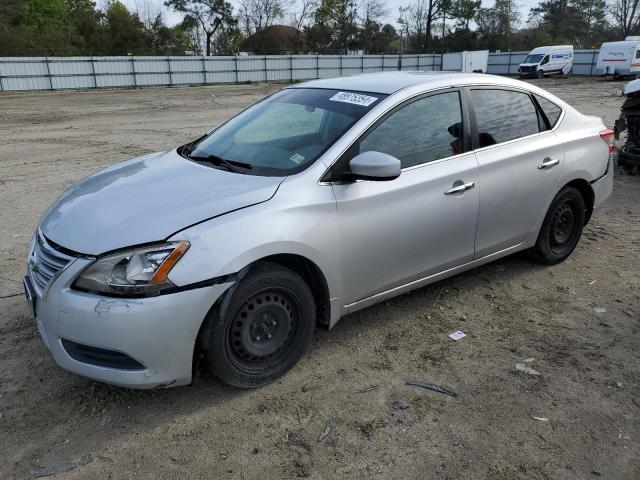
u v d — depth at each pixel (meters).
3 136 14.16
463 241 4.07
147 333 2.74
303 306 3.31
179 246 2.80
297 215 3.16
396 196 3.58
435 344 3.78
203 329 2.96
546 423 3.01
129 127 16.02
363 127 3.54
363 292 3.62
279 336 3.28
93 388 3.26
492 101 4.29
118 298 2.73
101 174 3.87
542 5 80.62
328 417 3.05
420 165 3.75
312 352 3.67
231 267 2.89
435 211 3.79
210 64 41.72
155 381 2.84
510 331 3.96
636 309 4.29
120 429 2.95
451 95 4.05
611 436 2.92
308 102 4.04
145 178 3.53
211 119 18.28
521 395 3.25
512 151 4.28
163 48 61.28
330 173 3.37
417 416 3.06
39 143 12.87
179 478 2.63
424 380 3.39
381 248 3.57
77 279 2.79
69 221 3.08
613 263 5.16
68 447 2.82
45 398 3.19
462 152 4.00
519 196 4.36
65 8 61.34
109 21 59.88
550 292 4.57
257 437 2.90
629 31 66.94
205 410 3.10
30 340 3.78
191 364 2.91
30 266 3.18
